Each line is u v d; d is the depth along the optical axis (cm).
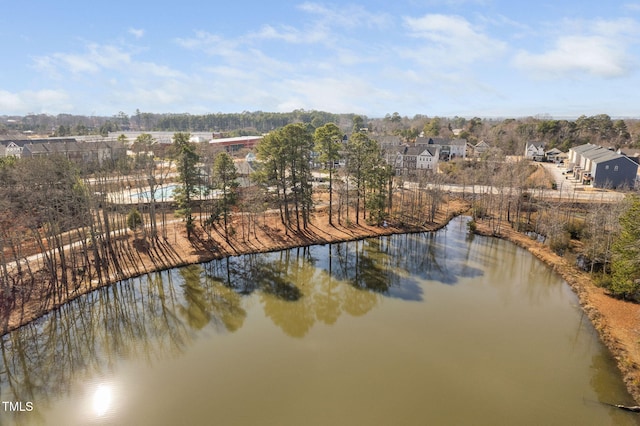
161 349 2997
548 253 4750
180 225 5322
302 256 4881
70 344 3080
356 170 5600
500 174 6812
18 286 3603
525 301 3738
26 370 2764
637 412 2316
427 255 4912
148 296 3831
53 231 3644
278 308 3622
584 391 2505
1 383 2630
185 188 4912
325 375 2659
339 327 3281
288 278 4272
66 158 5634
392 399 2434
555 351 2933
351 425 2228
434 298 3809
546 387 2547
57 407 2388
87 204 4012
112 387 2558
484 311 3547
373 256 4878
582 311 3494
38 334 3183
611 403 2397
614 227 4091
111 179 6888
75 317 3438
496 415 2305
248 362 2809
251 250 4875
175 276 4219
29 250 4275
